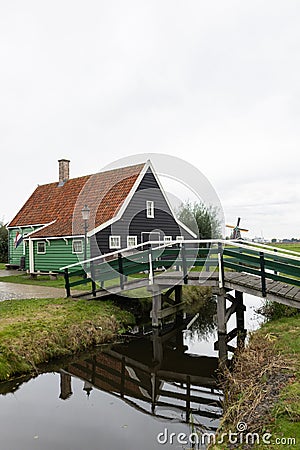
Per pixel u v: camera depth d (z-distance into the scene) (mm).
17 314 9328
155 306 10844
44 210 21141
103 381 7391
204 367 8445
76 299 11297
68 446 4773
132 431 5227
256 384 4879
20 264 21406
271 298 8898
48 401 6195
